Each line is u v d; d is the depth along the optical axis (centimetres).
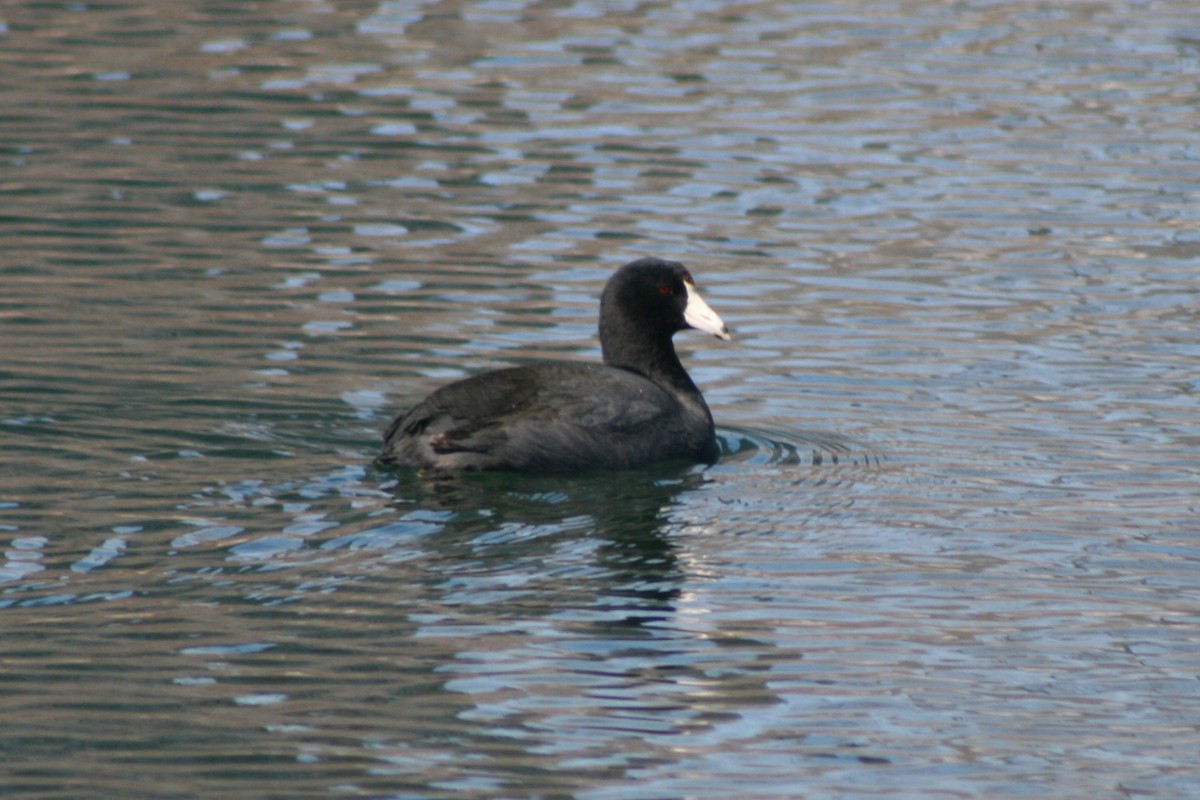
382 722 913
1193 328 1769
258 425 1399
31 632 1000
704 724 927
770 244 2025
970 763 895
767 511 1260
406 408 1466
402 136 2389
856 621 1068
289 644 998
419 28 2938
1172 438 1451
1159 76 2752
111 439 1344
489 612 1054
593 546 1170
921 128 2486
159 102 2488
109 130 2356
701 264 1950
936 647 1033
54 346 1590
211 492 1232
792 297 1858
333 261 1911
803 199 2189
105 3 3000
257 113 2462
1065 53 2881
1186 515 1266
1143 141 2438
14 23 2844
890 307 1830
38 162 2209
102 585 1066
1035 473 1362
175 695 934
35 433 1348
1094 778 880
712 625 1051
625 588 1101
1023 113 2561
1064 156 2373
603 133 2430
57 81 2559
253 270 1869
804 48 2891
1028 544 1205
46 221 1997
